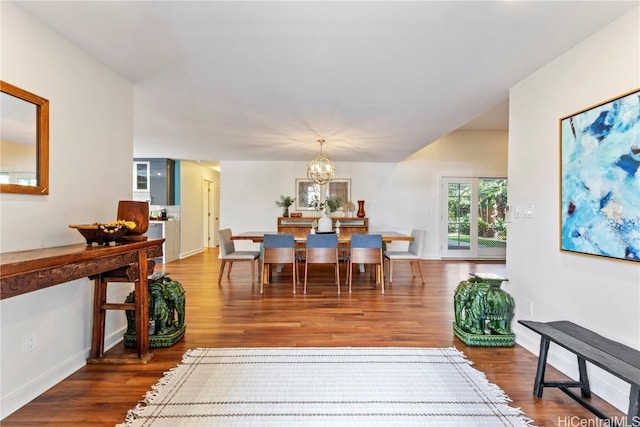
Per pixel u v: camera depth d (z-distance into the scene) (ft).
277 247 14.28
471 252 22.91
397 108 10.99
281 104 10.64
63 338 6.75
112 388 6.38
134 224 7.22
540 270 7.92
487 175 22.93
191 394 6.18
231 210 23.13
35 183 6.08
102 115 7.88
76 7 5.63
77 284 7.16
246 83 8.90
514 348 8.34
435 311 11.27
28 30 5.87
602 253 6.07
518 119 8.79
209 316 10.73
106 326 8.15
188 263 20.89
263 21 5.97
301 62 7.65
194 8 5.59
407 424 5.36
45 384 6.27
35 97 6.02
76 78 7.03
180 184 23.08
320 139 15.78
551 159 7.55
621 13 5.66
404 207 23.03
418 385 6.54
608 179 5.94
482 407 5.83
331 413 5.63
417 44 6.77
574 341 5.60
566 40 6.59
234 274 17.53
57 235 6.59
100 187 7.83
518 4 5.42
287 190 23.12
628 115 5.56
